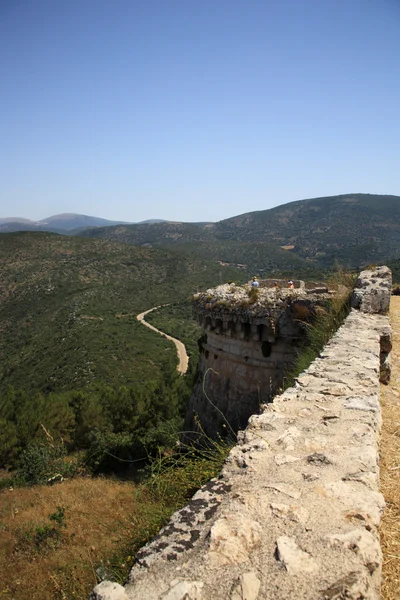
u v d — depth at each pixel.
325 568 2.38
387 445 5.20
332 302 12.35
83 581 5.80
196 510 3.02
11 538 12.87
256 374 14.38
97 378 51.88
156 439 22.58
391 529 3.48
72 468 24.08
